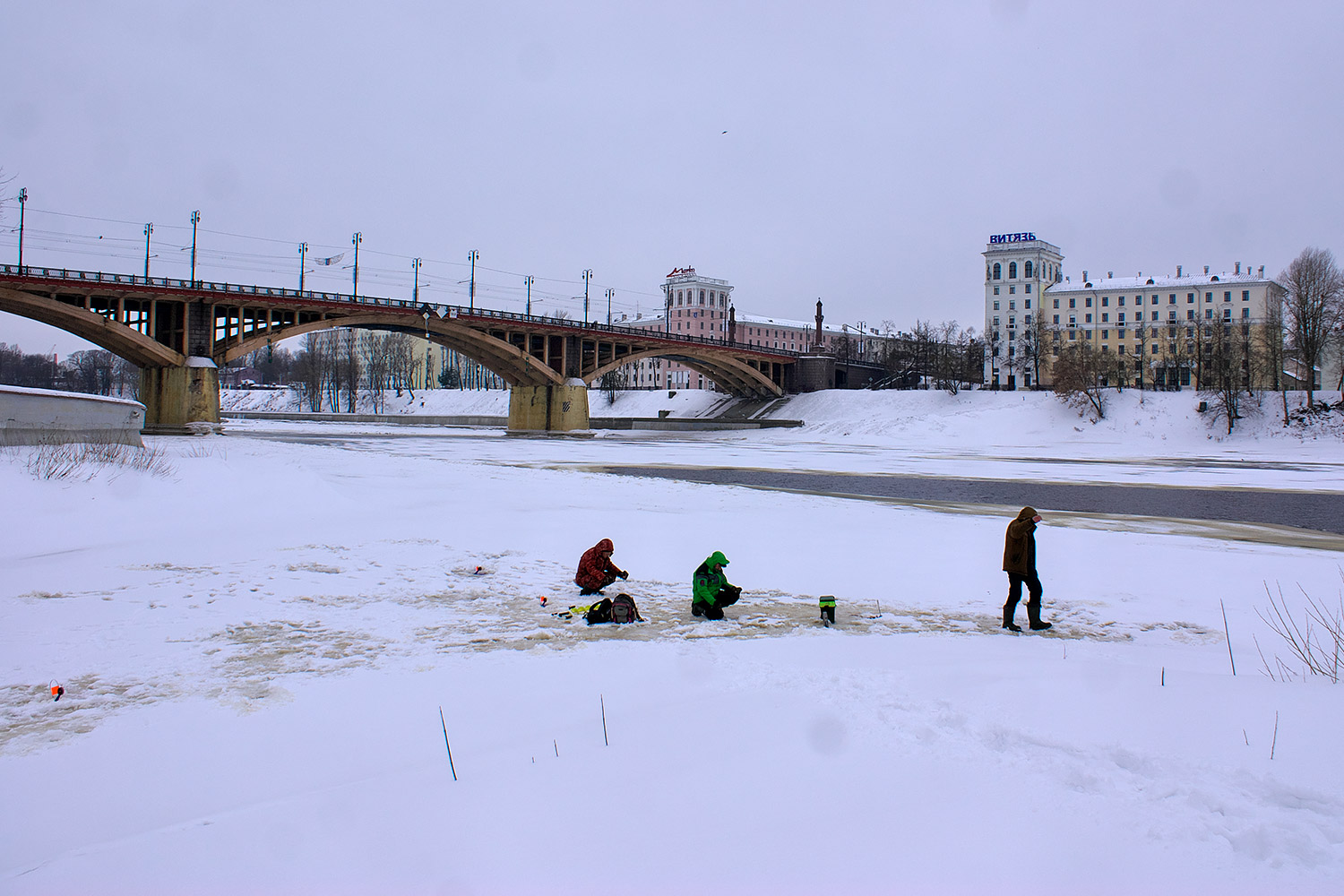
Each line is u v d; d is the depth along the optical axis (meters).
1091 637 11.02
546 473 37.59
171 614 10.70
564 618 11.09
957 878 3.57
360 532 19.02
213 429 73.06
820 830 4.09
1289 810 4.05
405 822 4.35
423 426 141.38
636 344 112.94
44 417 24.62
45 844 4.39
